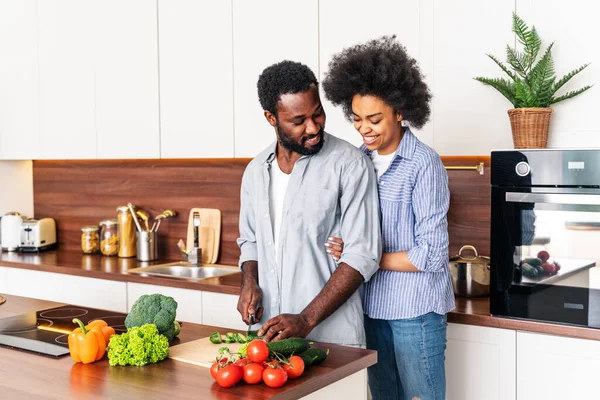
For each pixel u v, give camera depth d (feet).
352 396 6.05
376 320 7.51
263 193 7.26
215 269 11.93
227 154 10.90
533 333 7.68
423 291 7.13
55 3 12.98
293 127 6.63
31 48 13.43
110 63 12.25
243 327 9.85
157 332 6.03
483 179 9.66
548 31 8.23
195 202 12.71
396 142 7.26
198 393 5.10
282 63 6.69
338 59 7.34
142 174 13.42
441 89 8.94
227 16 10.73
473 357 8.07
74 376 5.59
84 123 12.71
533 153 7.60
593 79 8.01
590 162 7.29
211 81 10.99
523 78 8.28
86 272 11.70
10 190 14.69
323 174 6.93
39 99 13.37
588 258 7.34
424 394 7.30
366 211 6.93
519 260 7.73
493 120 8.63
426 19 8.96
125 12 11.96
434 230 6.97
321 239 7.01
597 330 7.28
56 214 14.83
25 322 7.52
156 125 11.71
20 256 13.53
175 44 11.37
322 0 9.77
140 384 5.34
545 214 7.55
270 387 5.21
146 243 12.66
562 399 7.55
